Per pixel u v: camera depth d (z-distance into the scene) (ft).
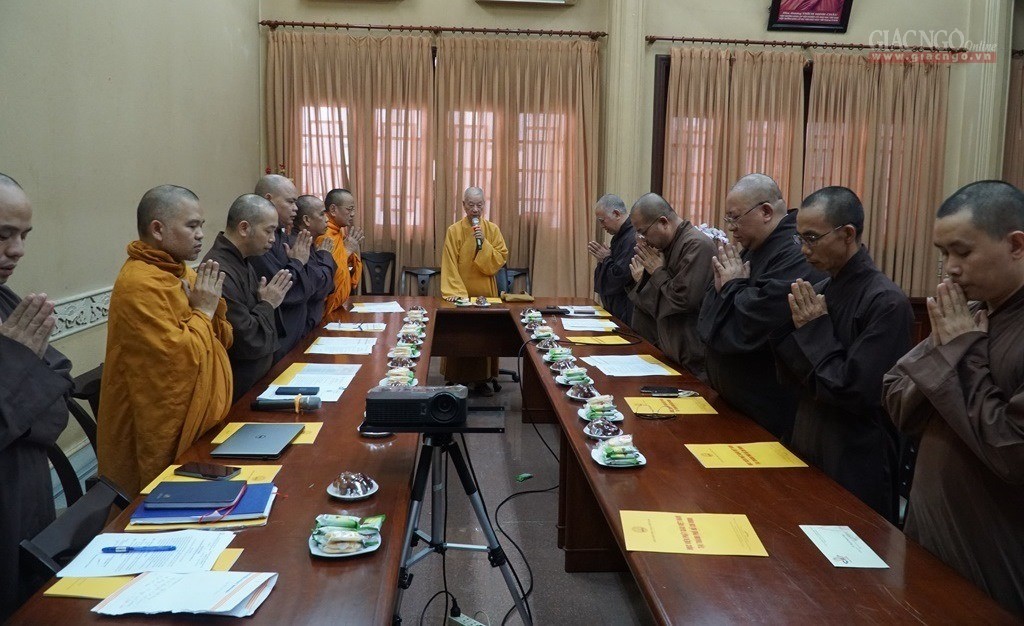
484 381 17.72
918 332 23.12
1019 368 4.46
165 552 4.40
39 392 5.30
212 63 18.04
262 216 9.39
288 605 3.88
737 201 8.13
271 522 4.89
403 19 22.39
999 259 4.48
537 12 22.70
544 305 16.47
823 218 6.44
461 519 10.99
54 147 10.84
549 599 8.73
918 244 23.73
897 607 3.92
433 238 22.90
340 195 15.40
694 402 8.08
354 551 4.41
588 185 23.00
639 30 22.24
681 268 10.67
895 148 23.56
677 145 23.17
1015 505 4.63
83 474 11.64
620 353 10.88
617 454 6.02
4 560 5.30
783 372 7.12
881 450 6.81
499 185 22.85
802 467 6.05
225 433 6.73
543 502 11.72
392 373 8.52
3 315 6.02
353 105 22.26
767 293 7.41
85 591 3.98
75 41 11.43
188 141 16.40
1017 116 23.67
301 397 7.48
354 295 17.95
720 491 5.52
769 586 4.13
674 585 4.14
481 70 22.48
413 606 8.49
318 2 22.21
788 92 23.12
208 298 7.72
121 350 7.25
